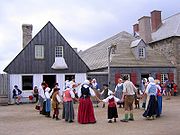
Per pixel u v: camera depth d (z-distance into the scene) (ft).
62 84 94.73
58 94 49.93
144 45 107.86
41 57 93.71
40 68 93.35
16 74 91.20
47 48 94.53
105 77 98.37
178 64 111.45
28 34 104.53
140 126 38.40
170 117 46.57
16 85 90.22
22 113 60.08
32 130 38.06
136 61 105.70
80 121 43.32
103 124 41.34
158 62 109.81
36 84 92.73
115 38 118.73
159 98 47.73
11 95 90.12
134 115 50.08
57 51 95.55
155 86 45.37
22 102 90.74
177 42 112.27
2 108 73.72
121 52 106.73
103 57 110.42
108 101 43.19
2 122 46.78
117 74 100.73
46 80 94.22
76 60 96.78
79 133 34.53
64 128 38.96
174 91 106.32
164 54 115.85
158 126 37.99
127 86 43.78
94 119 43.16
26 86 92.17
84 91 43.39
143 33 125.70
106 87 67.82
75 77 96.07
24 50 92.48
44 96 53.93
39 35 94.12
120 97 61.67
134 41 110.42
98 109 62.54
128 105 43.80
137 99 61.05
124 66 102.06
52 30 95.55
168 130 34.76
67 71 95.55
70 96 45.88
